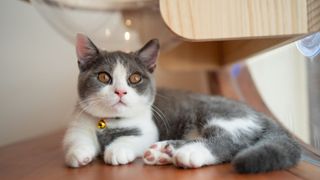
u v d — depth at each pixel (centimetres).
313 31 35
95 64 46
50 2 51
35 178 35
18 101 67
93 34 55
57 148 49
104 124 44
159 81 87
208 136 42
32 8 68
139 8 53
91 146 41
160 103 50
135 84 45
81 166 38
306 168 34
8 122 66
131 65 46
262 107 67
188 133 47
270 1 35
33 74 69
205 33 34
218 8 34
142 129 45
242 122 43
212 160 37
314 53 44
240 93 75
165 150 37
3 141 65
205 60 76
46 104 70
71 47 73
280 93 64
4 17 65
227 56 72
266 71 70
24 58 68
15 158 44
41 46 69
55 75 71
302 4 35
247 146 39
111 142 43
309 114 55
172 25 33
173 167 36
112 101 43
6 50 66
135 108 45
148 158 37
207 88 82
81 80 46
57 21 54
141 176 33
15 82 67
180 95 52
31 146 51
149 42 48
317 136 51
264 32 35
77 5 54
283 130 43
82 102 45
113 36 56
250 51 60
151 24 52
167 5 33
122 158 38
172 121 48
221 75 79
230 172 33
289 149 36
